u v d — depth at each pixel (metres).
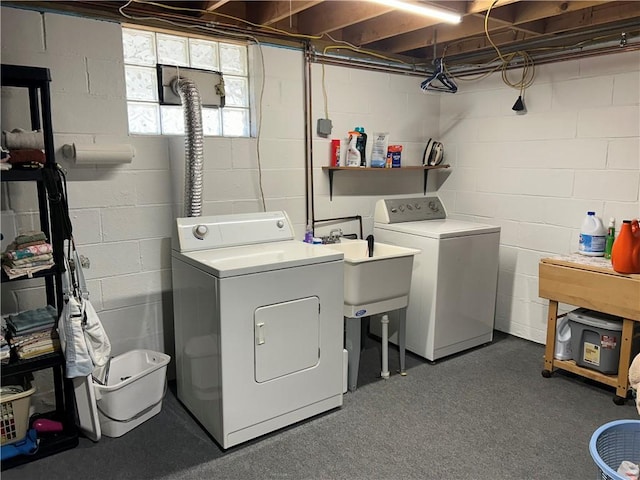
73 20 2.44
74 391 2.29
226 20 2.88
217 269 2.13
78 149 2.45
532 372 3.11
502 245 3.75
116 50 2.58
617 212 3.08
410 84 3.85
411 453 2.25
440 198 4.18
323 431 2.44
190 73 2.85
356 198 3.68
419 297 3.27
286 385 2.41
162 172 2.82
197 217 2.66
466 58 3.64
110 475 2.12
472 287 3.36
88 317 2.25
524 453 2.24
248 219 2.80
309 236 3.30
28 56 2.35
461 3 2.60
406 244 3.34
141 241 2.80
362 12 2.73
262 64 3.07
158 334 2.93
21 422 2.21
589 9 2.94
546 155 3.40
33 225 2.45
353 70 3.50
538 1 2.74
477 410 2.64
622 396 2.67
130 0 2.46
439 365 3.22
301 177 3.35
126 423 2.42
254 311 2.24
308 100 3.28
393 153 3.67
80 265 2.28
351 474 2.11
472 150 3.88
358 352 2.83
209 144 2.93
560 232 3.38
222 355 2.18
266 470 2.14
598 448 1.76
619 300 2.63
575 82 3.20
